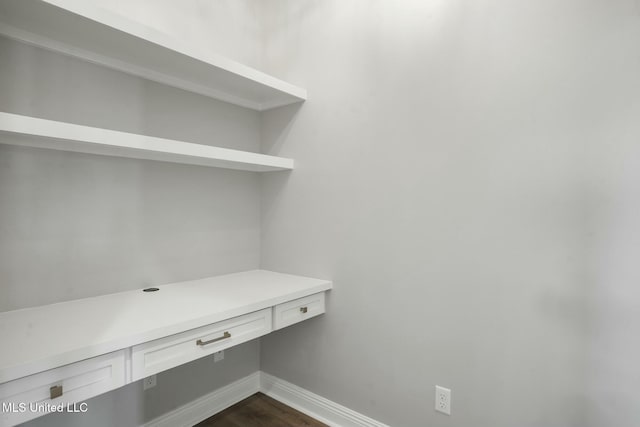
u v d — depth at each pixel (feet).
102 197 5.22
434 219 5.10
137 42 4.63
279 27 7.16
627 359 3.73
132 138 4.45
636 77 3.65
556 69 4.11
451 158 4.93
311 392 6.72
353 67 6.01
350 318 6.10
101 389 3.50
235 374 7.16
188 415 6.31
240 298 5.15
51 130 3.77
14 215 4.43
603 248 3.85
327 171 6.39
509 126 4.44
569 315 4.07
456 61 4.87
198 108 6.43
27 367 2.96
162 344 3.99
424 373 5.24
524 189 4.35
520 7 4.35
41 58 4.61
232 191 7.04
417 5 5.25
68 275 4.89
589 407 3.95
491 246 4.61
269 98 7.04
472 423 4.80
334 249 6.31
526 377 4.37
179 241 6.19
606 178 3.83
